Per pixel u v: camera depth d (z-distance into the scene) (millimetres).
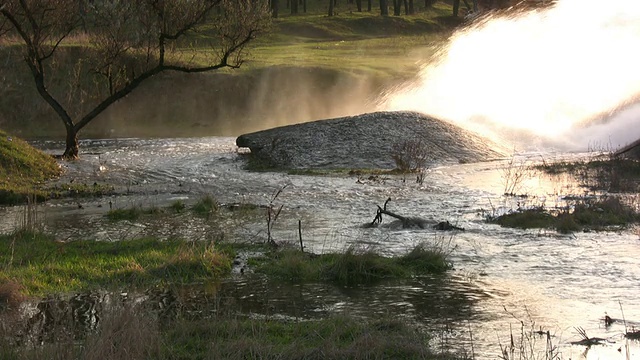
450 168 24844
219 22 28844
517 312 9906
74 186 21969
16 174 22844
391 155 25703
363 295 10805
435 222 15625
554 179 21922
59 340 8117
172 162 27234
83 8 30781
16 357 7867
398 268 11930
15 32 43094
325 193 20609
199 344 8516
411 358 8102
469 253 13258
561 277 11609
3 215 18062
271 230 15617
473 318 9664
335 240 14445
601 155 26188
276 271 12008
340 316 9477
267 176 23922
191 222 16750
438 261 12258
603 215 16062
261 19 28984
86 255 13023
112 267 12172
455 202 18781
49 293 10828
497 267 12289
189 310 9945
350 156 25859
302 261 12203
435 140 26922
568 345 8625
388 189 21000
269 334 8906
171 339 8688
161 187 22312
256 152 26781
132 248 13562
